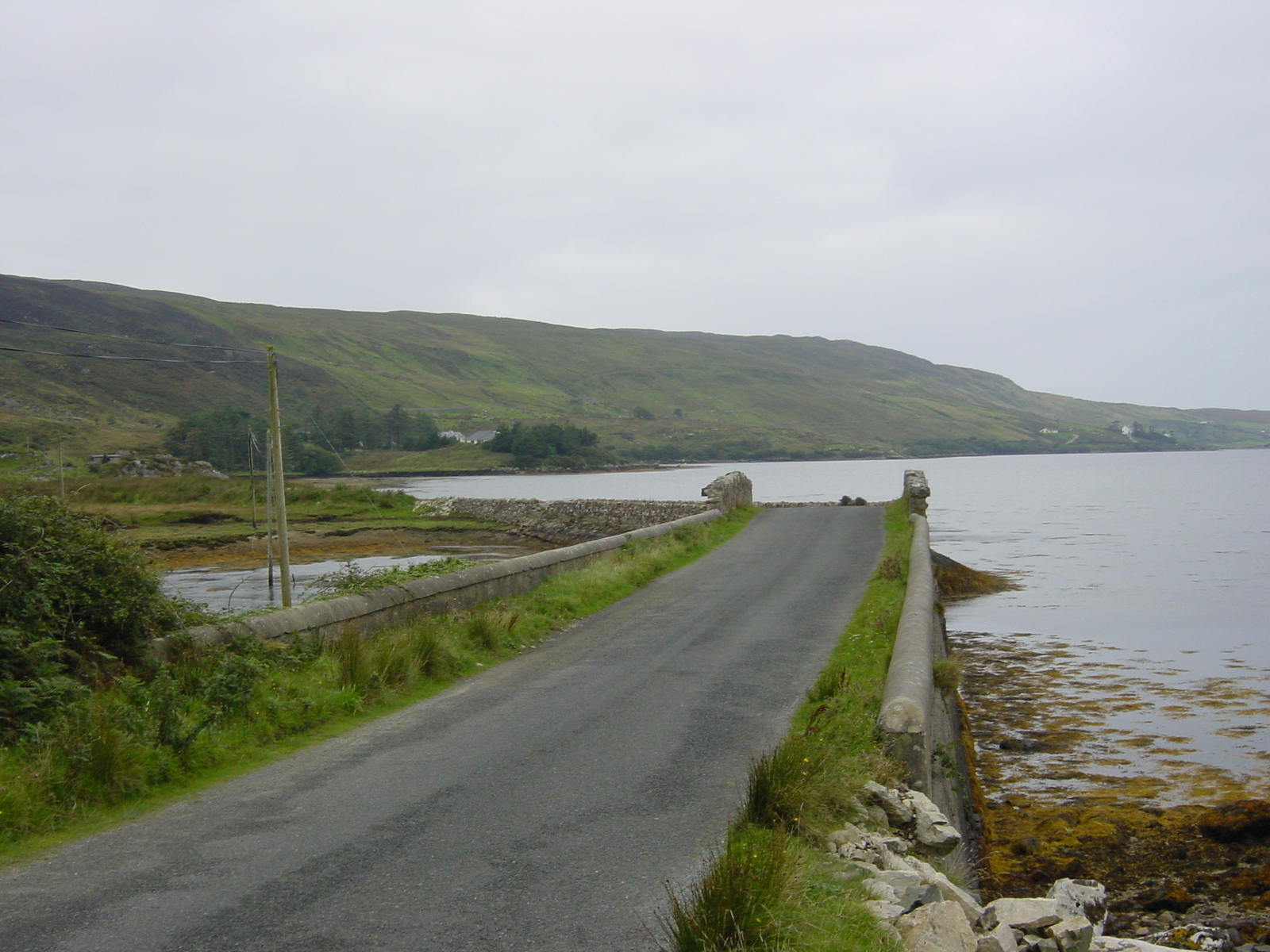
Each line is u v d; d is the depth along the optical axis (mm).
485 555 38875
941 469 194250
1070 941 5270
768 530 29156
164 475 85250
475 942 4457
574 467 188750
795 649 12289
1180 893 9188
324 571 33750
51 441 95125
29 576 7758
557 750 7992
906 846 6387
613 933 4547
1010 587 35281
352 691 9477
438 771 7406
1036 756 14820
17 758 6391
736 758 7656
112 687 7680
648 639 13555
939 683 11453
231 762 7621
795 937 4324
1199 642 24469
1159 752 14820
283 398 197875
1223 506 80875
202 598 27000
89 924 4652
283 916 4742
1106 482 130750
